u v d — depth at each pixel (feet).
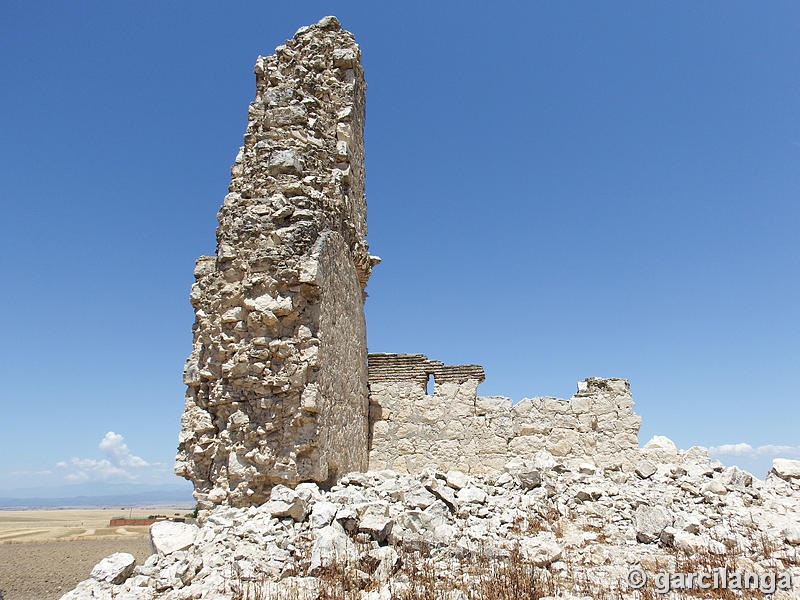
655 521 34.42
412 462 52.08
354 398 47.44
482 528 33.22
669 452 50.21
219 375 39.86
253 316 38.60
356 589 25.48
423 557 29.73
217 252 43.39
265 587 25.53
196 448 38.91
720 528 35.32
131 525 192.13
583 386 53.57
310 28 53.26
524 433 52.01
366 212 56.49
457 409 53.26
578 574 28.32
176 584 26.61
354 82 51.72
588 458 50.57
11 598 59.00
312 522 31.35
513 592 24.84
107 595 26.21
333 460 39.50
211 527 31.65
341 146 48.21
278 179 42.65
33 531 156.25
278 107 46.42
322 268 39.45
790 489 44.98
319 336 38.11
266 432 36.55
